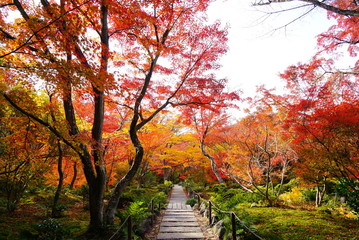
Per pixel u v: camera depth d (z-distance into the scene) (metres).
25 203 10.50
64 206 9.45
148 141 13.80
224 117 15.59
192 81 8.83
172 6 7.39
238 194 12.18
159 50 7.54
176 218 8.77
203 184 21.34
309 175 7.87
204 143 17.25
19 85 6.65
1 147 7.67
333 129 6.02
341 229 6.23
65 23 4.55
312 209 9.25
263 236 5.77
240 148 11.49
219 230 6.03
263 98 9.11
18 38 4.75
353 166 6.25
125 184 7.63
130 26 6.76
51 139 8.56
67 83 5.10
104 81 4.93
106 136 10.52
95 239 6.16
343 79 7.35
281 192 14.16
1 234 6.41
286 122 7.04
